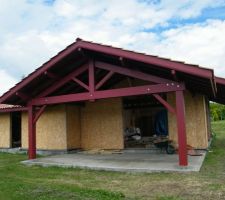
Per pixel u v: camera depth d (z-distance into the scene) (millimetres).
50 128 13586
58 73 10281
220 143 15297
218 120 34906
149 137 13562
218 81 9250
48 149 13539
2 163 10938
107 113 13406
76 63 10023
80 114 14031
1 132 15680
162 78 8695
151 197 5648
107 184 6914
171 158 9953
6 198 5602
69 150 13164
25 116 14844
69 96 10125
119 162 9562
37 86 10609
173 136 12008
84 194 5734
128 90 9086
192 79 8828
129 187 6531
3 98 10625
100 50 8906
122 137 12930
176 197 5602
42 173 8516
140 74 9039
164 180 7039
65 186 6574
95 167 8828
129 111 14508
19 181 7273
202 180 6848
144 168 8227
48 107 13695
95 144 13555
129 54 8508
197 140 11703
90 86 9703
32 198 5551
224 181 6711
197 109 11820
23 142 14789
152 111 14117
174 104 12070
